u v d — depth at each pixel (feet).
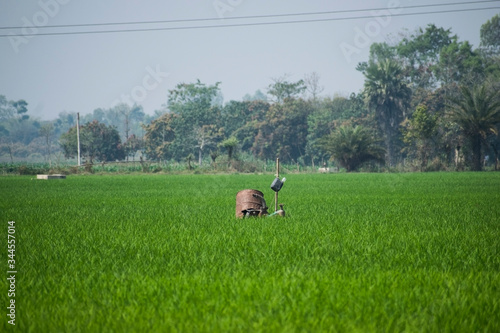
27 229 169.37
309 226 168.76
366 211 219.00
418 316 80.02
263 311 81.30
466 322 77.10
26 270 110.32
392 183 458.91
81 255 125.08
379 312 80.59
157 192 358.64
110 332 73.72
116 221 190.80
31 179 600.39
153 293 90.68
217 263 113.50
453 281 96.37
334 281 96.43
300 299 86.12
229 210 229.66
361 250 127.75
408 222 182.29
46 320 79.87
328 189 377.71
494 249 130.31
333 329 73.41
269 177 638.12
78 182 517.96
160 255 123.03
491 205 246.68
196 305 84.64
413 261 115.96
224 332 73.00
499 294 90.43
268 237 146.30
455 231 158.71
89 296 91.15
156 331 73.82
